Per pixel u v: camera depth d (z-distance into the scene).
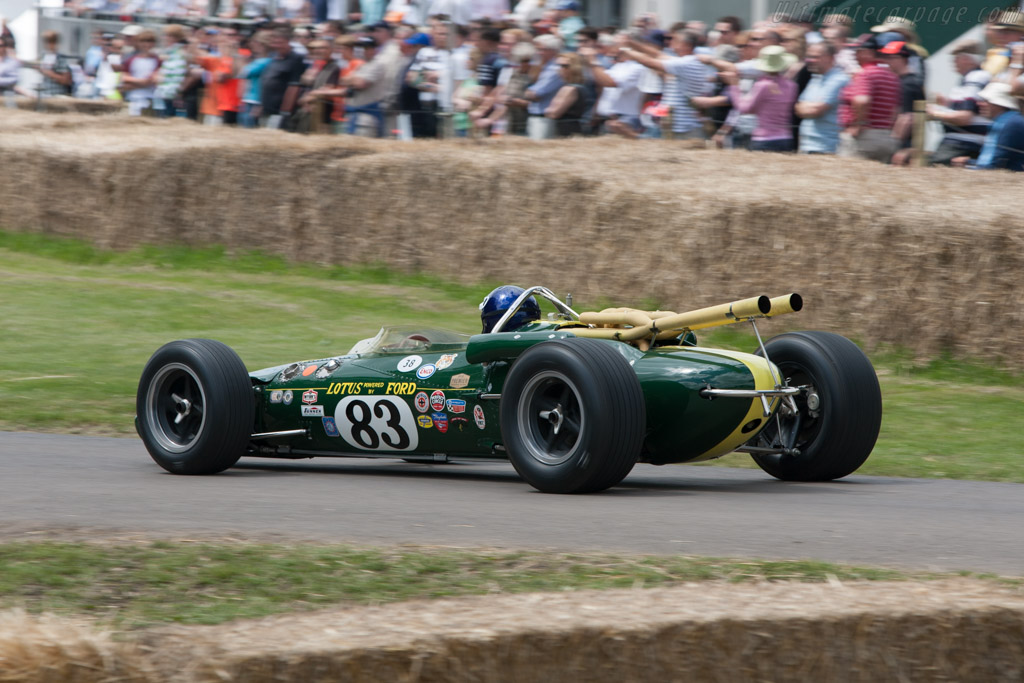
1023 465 27.98
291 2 69.44
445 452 24.03
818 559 15.38
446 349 24.48
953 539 17.09
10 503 19.89
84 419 34.31
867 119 48.94
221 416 24.56
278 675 10.88
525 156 53.44
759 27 52.16
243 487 22.98
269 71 66.62
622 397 20.73
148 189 62.53
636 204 47.47
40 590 13.48
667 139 55.09
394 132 62.78
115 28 80.31
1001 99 46.94
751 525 18.09
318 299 53.47
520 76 57.53
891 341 41.25
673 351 22.69
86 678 10.96
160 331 48.09
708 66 53.59
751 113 51.66
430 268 55.75
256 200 60.28
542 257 51.28
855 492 22.78
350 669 10.95
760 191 44.84
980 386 38.56
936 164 48.78
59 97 81.12
